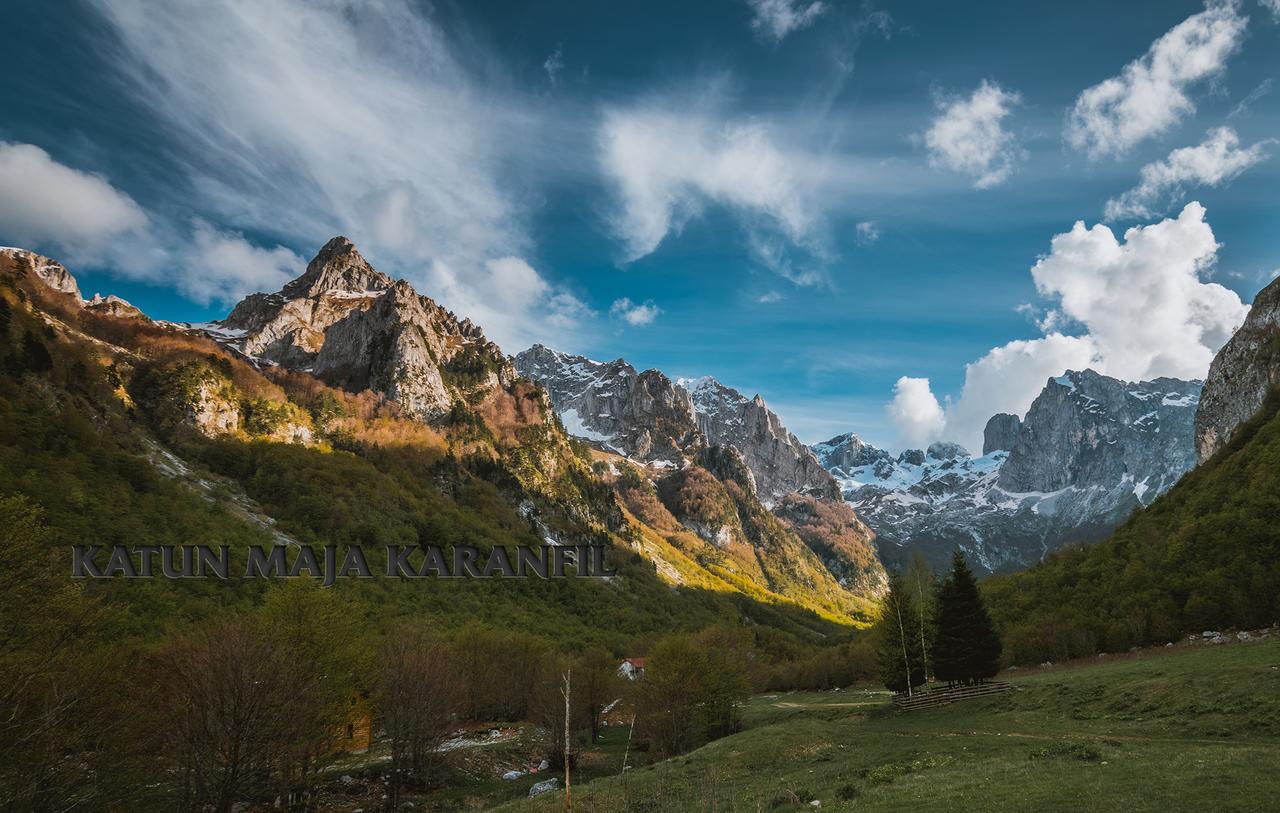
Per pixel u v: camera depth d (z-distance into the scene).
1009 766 33.47
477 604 169.88
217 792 42.41
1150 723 44.97
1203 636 83.81
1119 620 95.25
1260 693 43.47
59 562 35.69
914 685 80.75
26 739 30.02
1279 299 164.62
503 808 44.12
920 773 36.88
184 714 43.12
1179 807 21.41
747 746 53.62
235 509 169.88
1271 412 137.25
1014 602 125.44
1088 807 22.67
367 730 73.12
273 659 45.47
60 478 131.12
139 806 35.38
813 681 137.50
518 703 100.94
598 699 88.94
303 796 54.62
